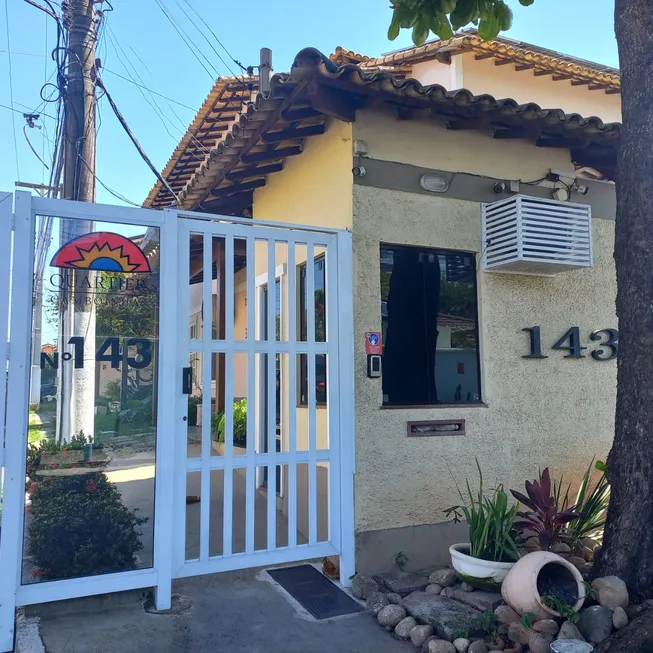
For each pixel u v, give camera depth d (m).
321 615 4.05
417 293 5.18
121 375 4.04
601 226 6.03
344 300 4.69
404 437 4.83
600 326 5.88
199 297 11.00
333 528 4.56
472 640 3.56
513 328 5.46
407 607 4.03
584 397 5.70
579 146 5.68
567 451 5.55
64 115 6.54
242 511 6.30
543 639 3.40
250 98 8.55
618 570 3.86
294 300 4.61
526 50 11.13
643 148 4.01
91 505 3.92
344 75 4.32
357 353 4.72
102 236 4.03
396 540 4.71
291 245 4.61
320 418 5.41
